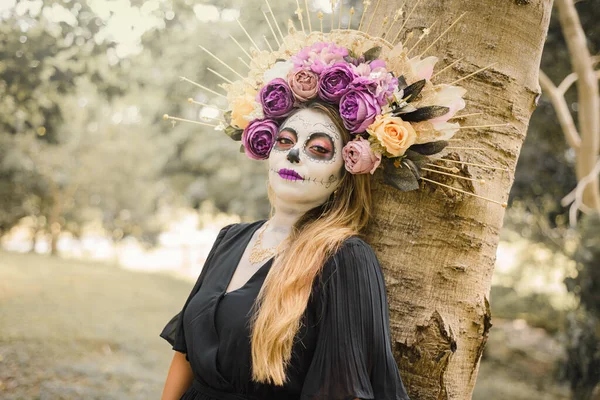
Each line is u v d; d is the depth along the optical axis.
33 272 15.31
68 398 5.34
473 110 1.80
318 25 5.79
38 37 5.86
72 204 22.03
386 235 1.85
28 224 23.58
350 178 1.83
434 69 1.83
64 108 7.99
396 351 1.82
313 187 1.75
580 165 5.81
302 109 1.80
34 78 6.15
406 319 1.81
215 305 1.77
